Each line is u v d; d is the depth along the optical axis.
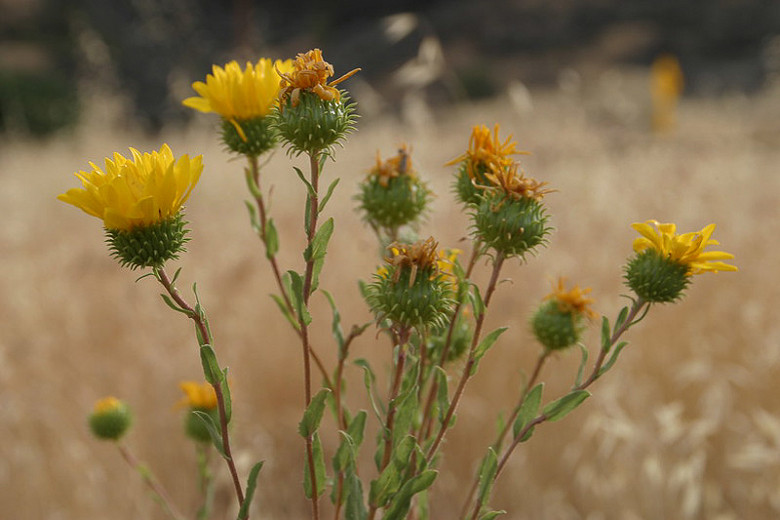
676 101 20.97
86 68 15.27
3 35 25.88
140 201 1.44
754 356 4.12
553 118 15.23
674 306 4.71
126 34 19.20
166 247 1.51
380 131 10.93
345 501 1.94
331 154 1.72
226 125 2.11
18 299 5.04
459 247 5.05
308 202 1.73
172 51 15.87
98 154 12.73
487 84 27.31
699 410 4.00
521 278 5.00
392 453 1.84
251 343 4.68
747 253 5.26
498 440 2.27
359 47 22.30
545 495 3.75
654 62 29.78
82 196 1.49
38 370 4.34
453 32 33.31
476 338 1.83
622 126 15.85
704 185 6.75
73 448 3.86
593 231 5.70
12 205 8.52
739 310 4.58
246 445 3.92
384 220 2.23
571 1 32.62
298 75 1.68
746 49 28.53
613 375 4.25
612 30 31.69
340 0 30.52
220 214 7.07
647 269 1.81
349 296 5.05
